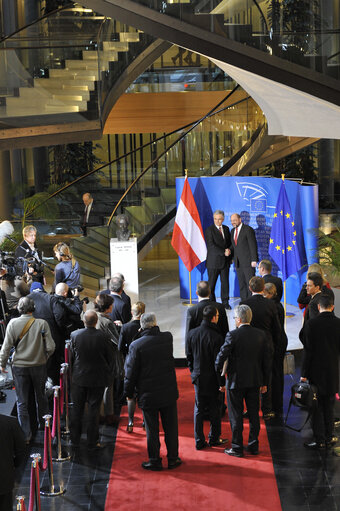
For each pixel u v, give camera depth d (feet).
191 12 30.91
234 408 23.29
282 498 20.74
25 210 44.45
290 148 50.06
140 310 25.50
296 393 23.49
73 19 42.04
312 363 23.59
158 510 20.29
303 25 31.22
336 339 23.36
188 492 21.22
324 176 65.10
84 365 23.93
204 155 47.57
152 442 22.52
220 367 22.67
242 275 37.91
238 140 48.44
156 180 46.37
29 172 73.82
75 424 24.34
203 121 47.29
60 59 41.42
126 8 30.68
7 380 28.32
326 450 23.75
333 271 35.55
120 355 27.43
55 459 23.57
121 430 25.94
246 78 34.32
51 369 27.81
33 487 18.24
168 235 62.54
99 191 50.60
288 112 35.29
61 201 46.83
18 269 32.32
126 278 36.42
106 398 26.35
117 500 20.90
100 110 43.14
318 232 36.17
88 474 22.57
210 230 38.50
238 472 22.38
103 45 44.83
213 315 23.66
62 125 41.22
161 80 62.90
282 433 25.23
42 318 27.35
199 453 23.81
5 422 17.21
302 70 31.50
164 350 22.30
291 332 34.99
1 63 38.55
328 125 33.88
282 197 35.17
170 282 46.70
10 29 61.82
